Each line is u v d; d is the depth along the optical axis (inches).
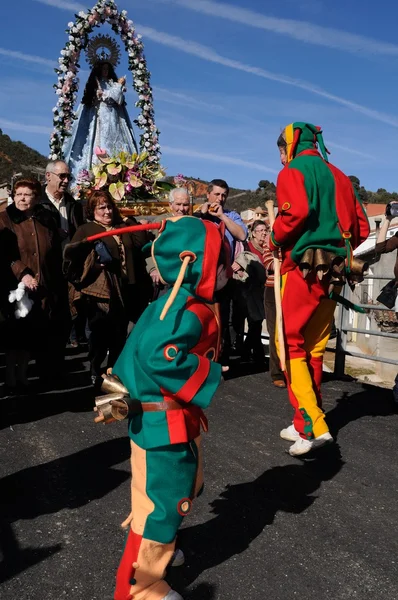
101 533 115.9
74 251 183.9
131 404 88.3
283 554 110.1
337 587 100.7
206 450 159.9
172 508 88.1
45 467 146.9
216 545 112.7
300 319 151.2
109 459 152.0
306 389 152.0
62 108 387.5
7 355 209.3
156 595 89.0
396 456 159.8
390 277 225.0
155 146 411.5
